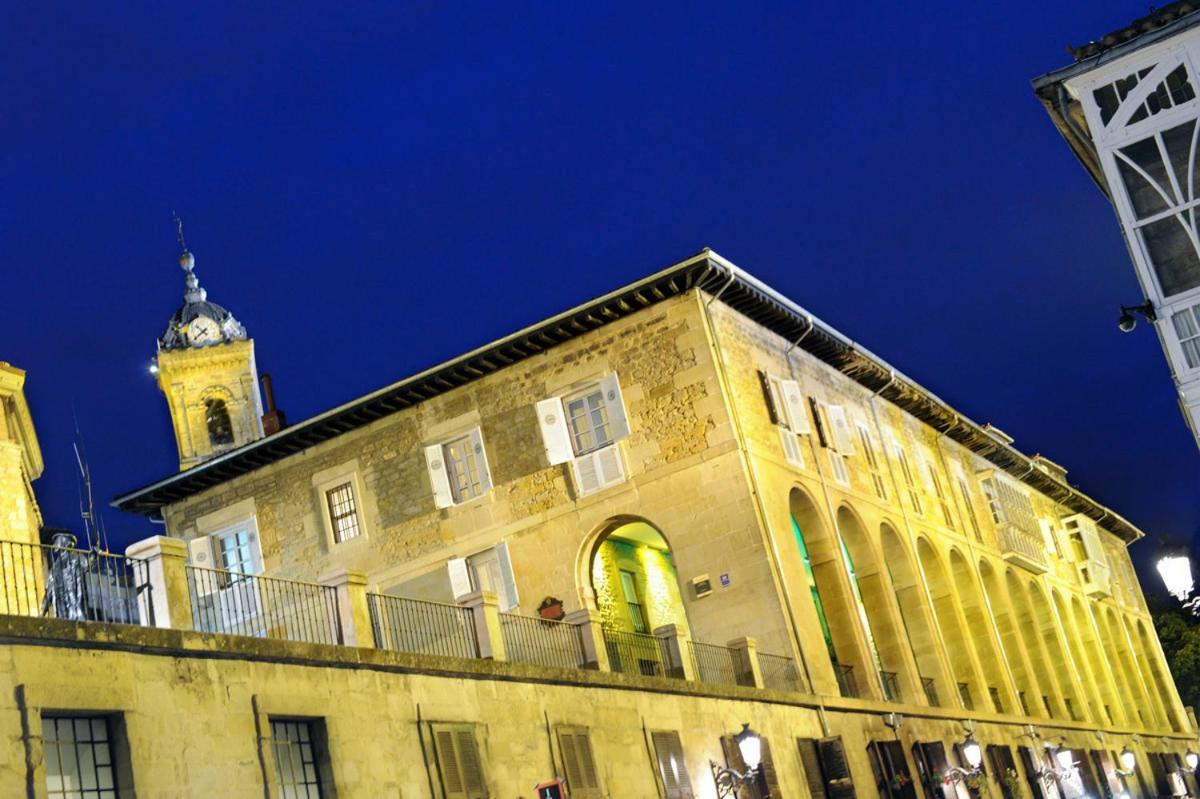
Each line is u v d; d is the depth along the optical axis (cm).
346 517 3591
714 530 3178
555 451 3341
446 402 3525
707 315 3288
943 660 3838
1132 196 2697
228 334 7194
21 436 2328
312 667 1803
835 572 3412
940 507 4369
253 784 1648
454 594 3384
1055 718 4606
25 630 1426
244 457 3666
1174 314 2633
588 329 3378
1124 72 2731
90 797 1472
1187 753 6150
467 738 2022
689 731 2539
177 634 1611
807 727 2953
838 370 3969
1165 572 2297
